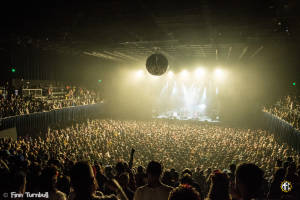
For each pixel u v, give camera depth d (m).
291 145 27.16
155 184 4.78
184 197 2.70
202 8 15.13
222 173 4.65
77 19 18.00
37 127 31.91
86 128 33.97
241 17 16.69
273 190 6.39
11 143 19.62
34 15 17.12
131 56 38.44
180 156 21.81
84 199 3.57
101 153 20.47
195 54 35.44
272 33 20.70
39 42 27.16
